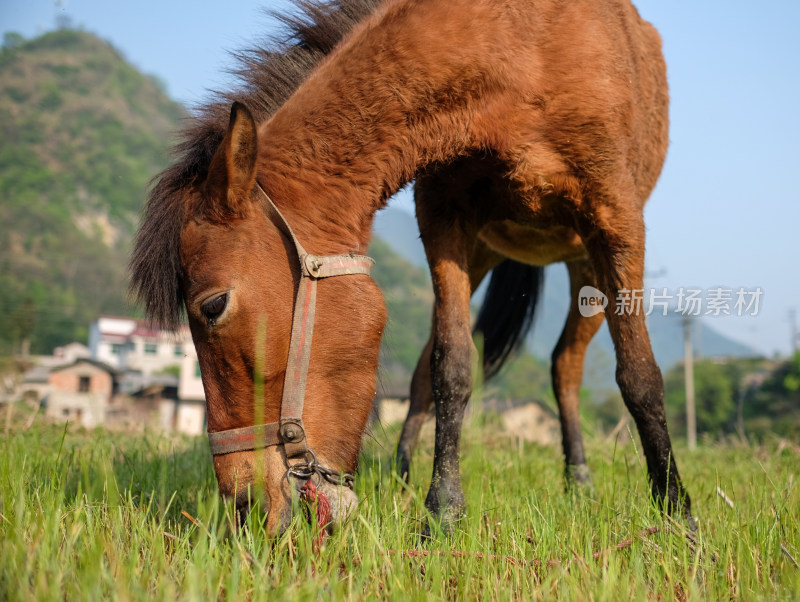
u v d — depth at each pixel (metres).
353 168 2.57
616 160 2.96
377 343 2.50
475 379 2.91
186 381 35.81
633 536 2.41
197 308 2.26
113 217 81.31
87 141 88.62
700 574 2.26
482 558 2.23
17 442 4.08
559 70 2.87
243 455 2.28
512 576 2.20
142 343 46.31
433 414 4.54
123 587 1.69
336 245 2.47
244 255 2.29
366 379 2.46
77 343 51.19
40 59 102.00
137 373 42.69
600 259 3.07
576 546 2.43
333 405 2.39
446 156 2.78
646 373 2.99
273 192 2.43
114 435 5.80
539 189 2.93
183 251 2.33
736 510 2.79
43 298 51.12
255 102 2.73
